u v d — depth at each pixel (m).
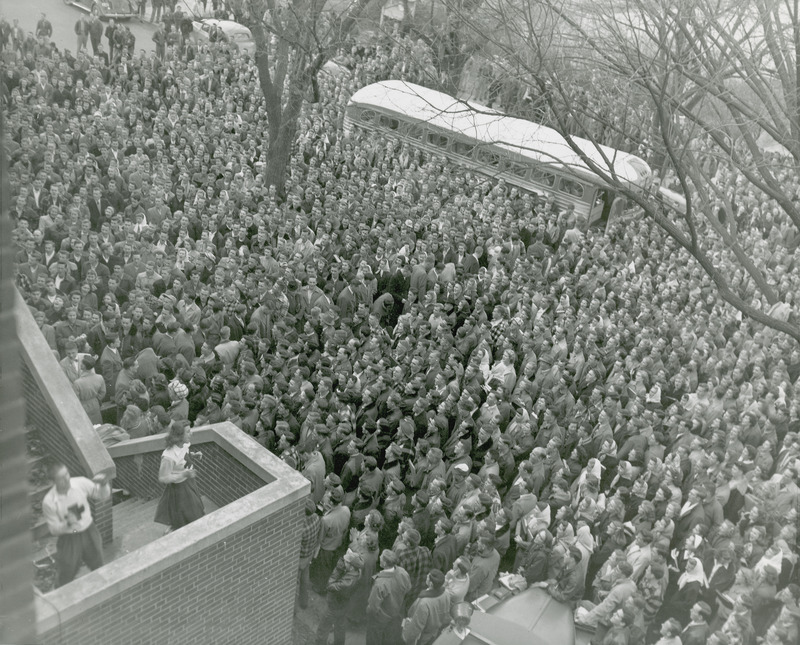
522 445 12.35
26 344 8.52
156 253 15.53
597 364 14.68
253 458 9.33
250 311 15.45
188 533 7.97
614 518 10.55
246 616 8.90
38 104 20.70
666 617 10.55
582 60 11.58
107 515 8.45
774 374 15.15
